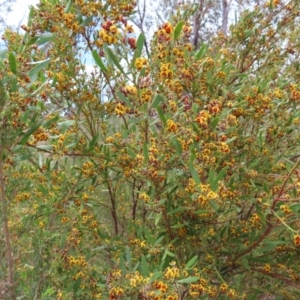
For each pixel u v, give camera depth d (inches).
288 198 73.4
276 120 96.2
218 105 79.9
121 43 66.0
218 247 90.8
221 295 92.8
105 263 105.1
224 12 213.3
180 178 82.2
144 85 69.2
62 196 91.0
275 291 94.0
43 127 73.0
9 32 88.8
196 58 87.5
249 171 86.9
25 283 79.8
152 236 89.6
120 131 105.7
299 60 120.9
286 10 115.4
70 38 94.5
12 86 59.8
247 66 120.0
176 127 74.9
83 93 100.8
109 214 126.2
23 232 84.1
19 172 87.3
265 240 87.3
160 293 63.3
